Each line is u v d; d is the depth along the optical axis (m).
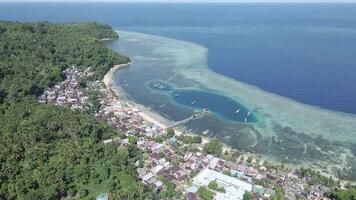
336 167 144.62
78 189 123.38
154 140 160.50
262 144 162.12
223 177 131.50
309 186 131.00
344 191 120.56
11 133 145.75
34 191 117.56
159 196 120.38
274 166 143.00
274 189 127.31
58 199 119.31
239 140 165.62
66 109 176.50
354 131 173.25
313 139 166.50
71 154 134.38
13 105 175.75
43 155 133.38
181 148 154.12
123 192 118.31
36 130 147.00
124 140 157.50
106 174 128.50
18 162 131.38
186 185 128.62
